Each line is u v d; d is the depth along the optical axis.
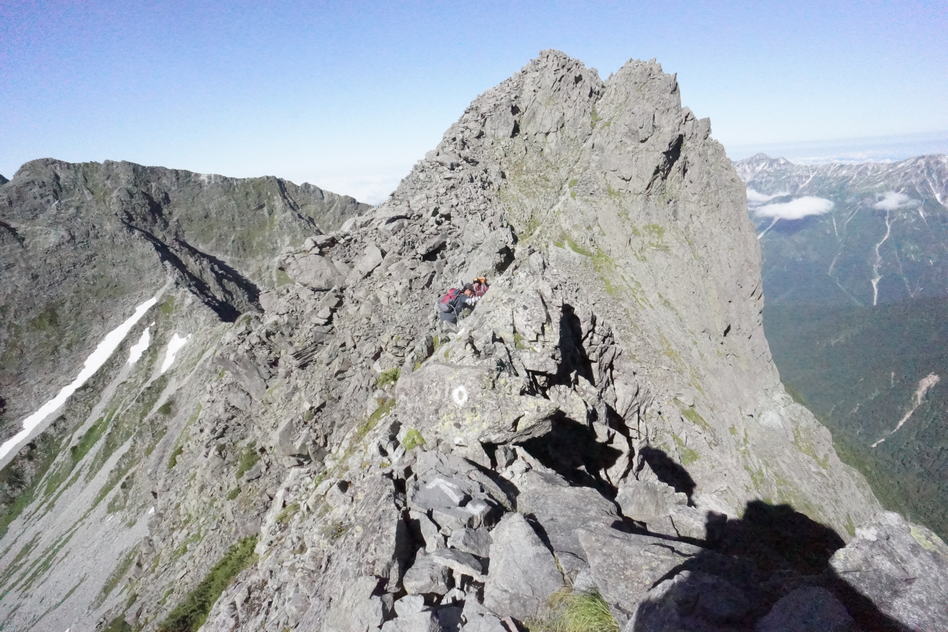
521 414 14.74
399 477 14.26
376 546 11.01
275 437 35.56
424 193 52.00
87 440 138.50
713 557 8.94
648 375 49.50
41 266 189.12
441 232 40.72
